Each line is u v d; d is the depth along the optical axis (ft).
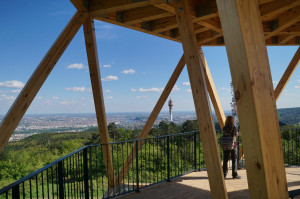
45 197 51.52
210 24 15.05
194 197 13.24
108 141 15.90
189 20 10.02
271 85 3.80
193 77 10.10
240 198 12.61
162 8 11.97
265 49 3.83
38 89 11.02
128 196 13.71
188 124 134.10
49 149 181.68
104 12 12.85
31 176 6.81
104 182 57.41
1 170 149.18
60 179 9.30
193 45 9.99
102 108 15.21
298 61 20.49
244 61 3.50
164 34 17.88
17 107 10.19
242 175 17.08
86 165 12.12
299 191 3.89
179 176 17.30
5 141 9.86
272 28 16.11
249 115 3.53
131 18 14.21
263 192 3.46
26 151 177.88
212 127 9.73
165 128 140.15
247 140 3.62
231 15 3.62
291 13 13.67
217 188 9.83
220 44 20.03
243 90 3.58
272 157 3.58
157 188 14.85
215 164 9.79
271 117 3.68
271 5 12.59
